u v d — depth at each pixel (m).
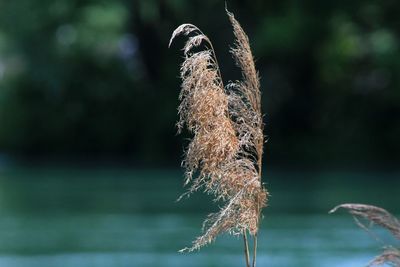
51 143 72.25
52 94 71.00
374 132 65.19
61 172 58.59
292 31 64.31
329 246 29.34
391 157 65.00
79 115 71.12
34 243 31.38
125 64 71.19
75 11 66.12
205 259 27.22
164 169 60.12
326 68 66.62
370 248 28.77
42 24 65.50
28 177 55.56
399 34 65.25
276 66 66.62
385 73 65.88
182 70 7.54
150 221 36.53
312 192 44.84
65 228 35.12
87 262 27.41
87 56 69.81
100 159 69.88
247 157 7.61
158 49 70.25
